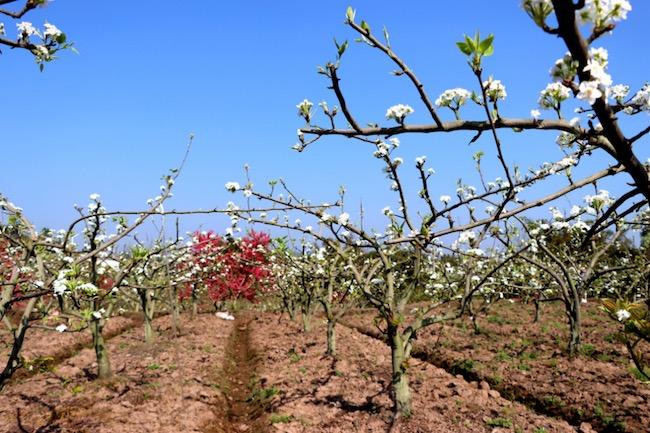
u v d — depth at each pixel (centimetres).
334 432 659
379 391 817
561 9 142
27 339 1233
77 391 816
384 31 188
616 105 162
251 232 1538
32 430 657
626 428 643
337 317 1104
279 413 741
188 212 427
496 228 667
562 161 296
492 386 857
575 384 795
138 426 677
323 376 930
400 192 578
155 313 1945
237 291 1680
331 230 572
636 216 780
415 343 1167
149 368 991
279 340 1359
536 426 654
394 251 788
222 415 800
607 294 1202
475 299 1744
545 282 1156
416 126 194
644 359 887
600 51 151
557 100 192
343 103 194
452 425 653
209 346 1252
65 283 445
